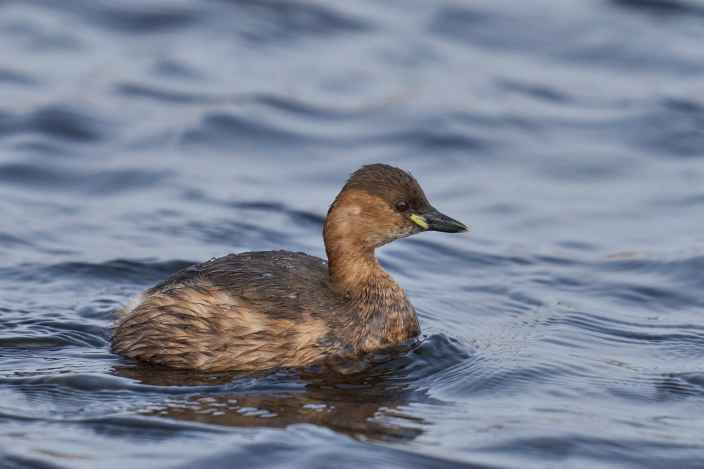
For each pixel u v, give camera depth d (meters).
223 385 11.54
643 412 11.05
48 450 9.84
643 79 22.08
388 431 10.44
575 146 19.56
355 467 9.67
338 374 11.93
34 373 11.62
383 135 19.78
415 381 11.77
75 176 17.77
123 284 14.45
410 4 24.75
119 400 11.04
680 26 23.98
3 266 14.64
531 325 13.53
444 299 14.38
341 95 21.12
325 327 12.27
